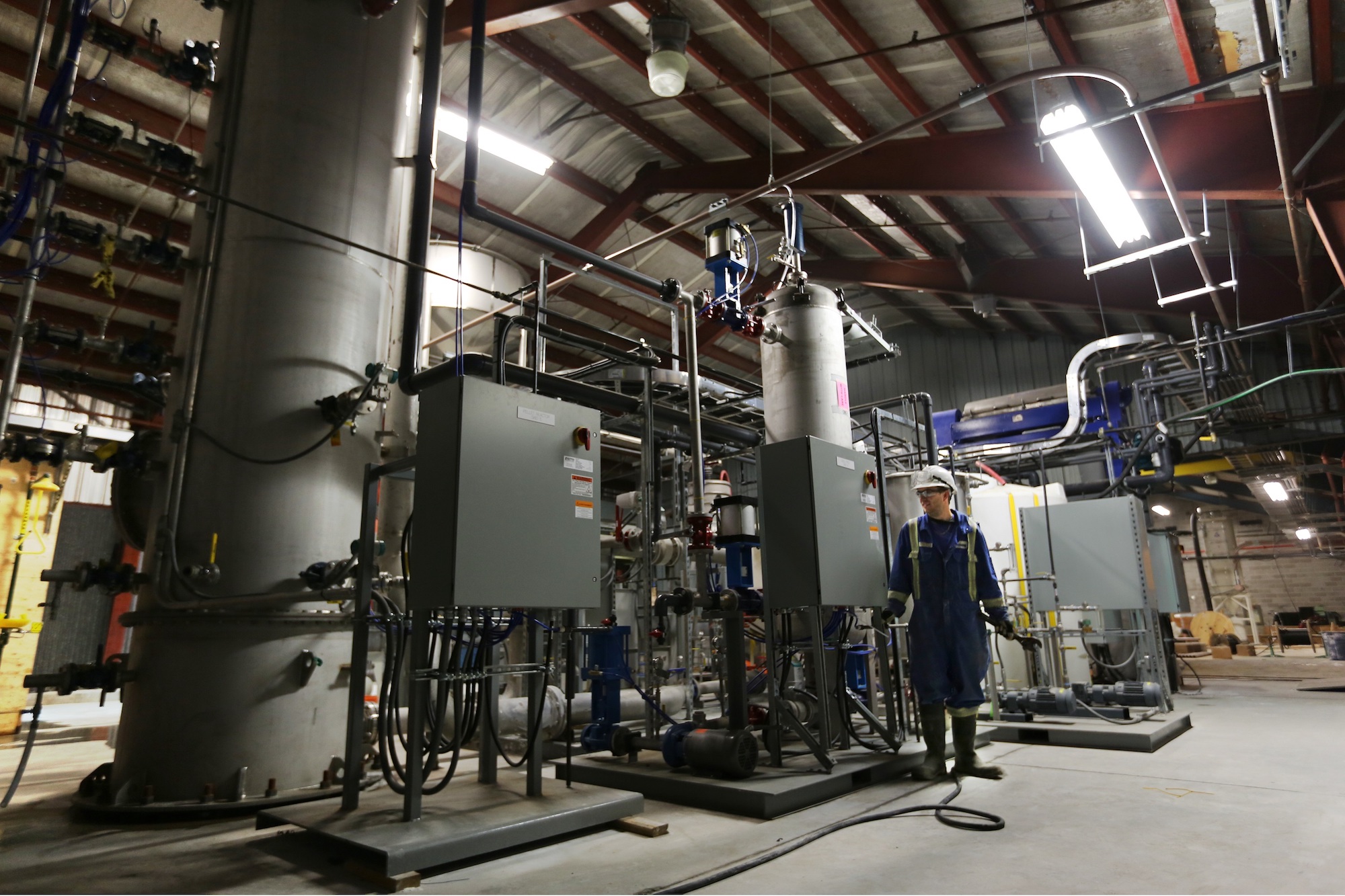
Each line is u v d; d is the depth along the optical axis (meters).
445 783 2.97
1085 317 14.02
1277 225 8.21
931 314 16.34
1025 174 7.28
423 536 2.81
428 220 4.51
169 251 3.75
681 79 6.07
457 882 2.31
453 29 6.62
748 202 10.69
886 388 17.91
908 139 8.04
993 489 8.38
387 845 2.34
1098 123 4.97
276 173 3.83
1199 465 14.40
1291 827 2.71
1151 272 9.92
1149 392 11.14
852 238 11.90
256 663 3.38
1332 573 18.73
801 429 4.89
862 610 4.89
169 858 2.61
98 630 10.41
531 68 8.17
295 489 3.62
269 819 2.83
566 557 3.02
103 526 10.89
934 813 3.00
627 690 6.18
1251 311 9.46
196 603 3.33
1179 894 2.06
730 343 14.46
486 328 8.91
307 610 3.57
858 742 4.09
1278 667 12.08
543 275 5.92
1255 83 5.82
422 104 4.64
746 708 3.62
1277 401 13.95
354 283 3.99
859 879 2.25
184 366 3.62
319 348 3.79
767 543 3.92
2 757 5.07
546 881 2.31
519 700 5.07
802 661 5.02
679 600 4.13
